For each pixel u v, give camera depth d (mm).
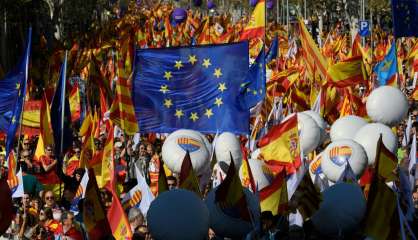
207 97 25672
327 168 20031
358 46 47406
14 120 28734
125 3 112062
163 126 25688
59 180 26938
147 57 25531
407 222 16500
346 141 20188
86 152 28812
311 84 36469
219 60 25562
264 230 16797
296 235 16797
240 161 22547
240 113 25672
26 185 26188
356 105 33469
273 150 21234
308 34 36469
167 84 25594
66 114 28984
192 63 25531
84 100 42469
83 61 61188
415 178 23875
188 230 14484
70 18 95750
